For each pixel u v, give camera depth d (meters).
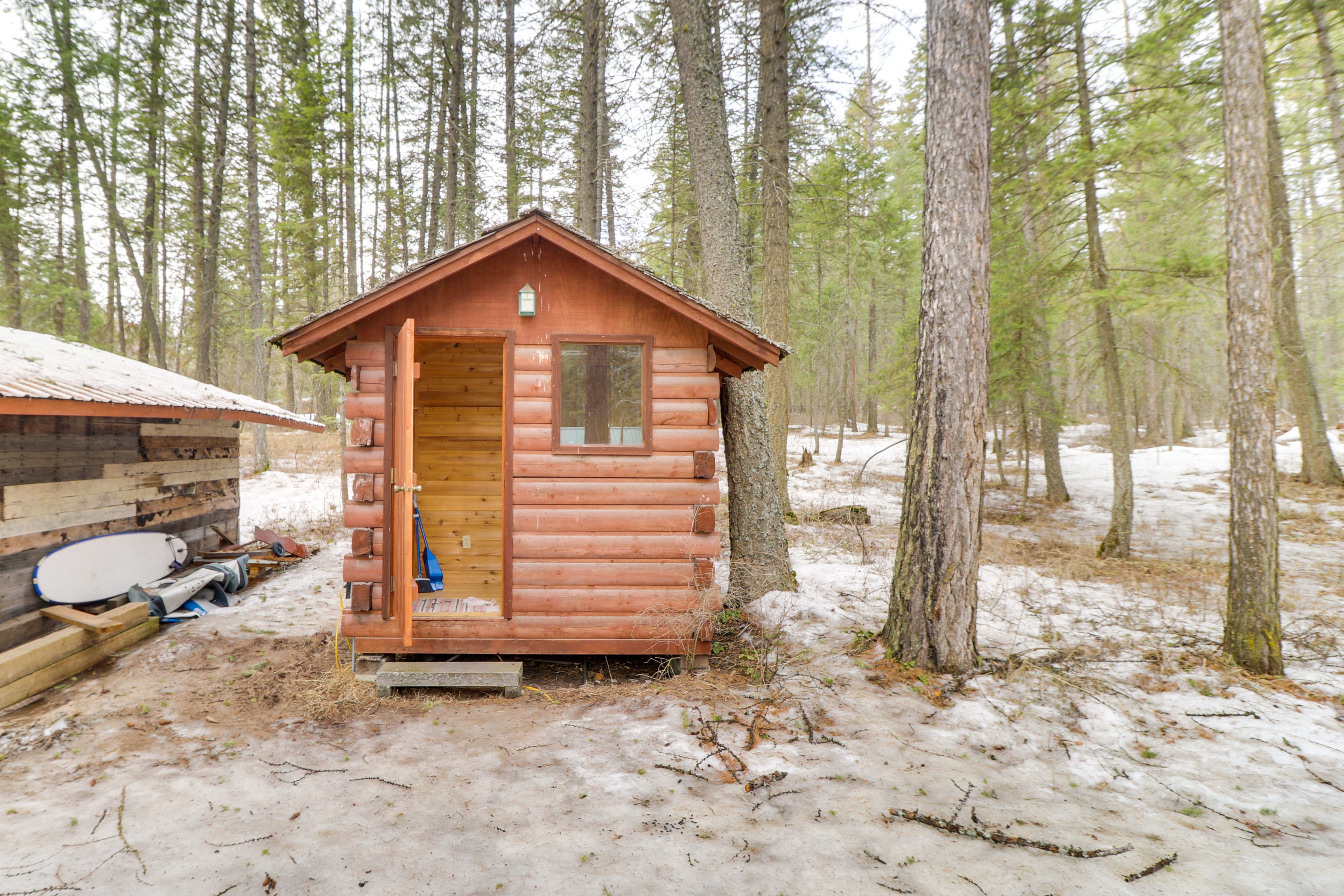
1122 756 4.05
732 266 7.93
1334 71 11.56
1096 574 9.36
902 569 5.51
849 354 30.59
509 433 5.48
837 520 13.13
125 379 7.08
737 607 7.14
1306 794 3.59
